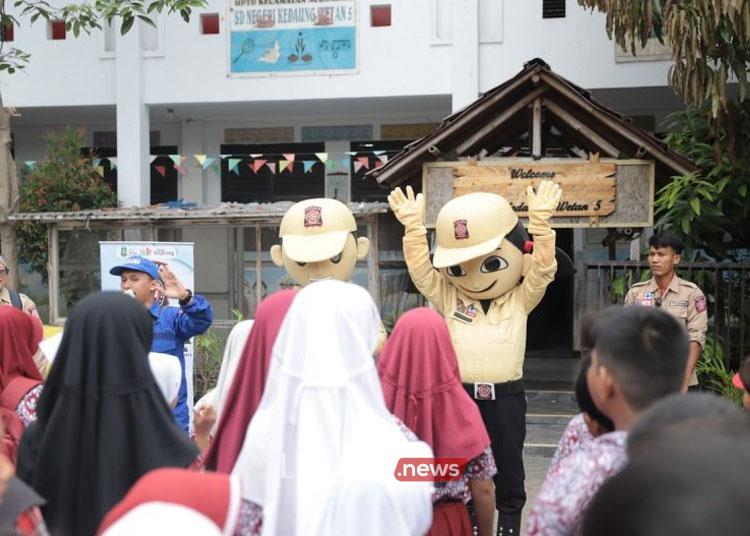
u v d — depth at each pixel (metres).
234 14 12.56
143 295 5.16
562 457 2.62
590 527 1.15
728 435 1.20
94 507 2.46
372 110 13.55
